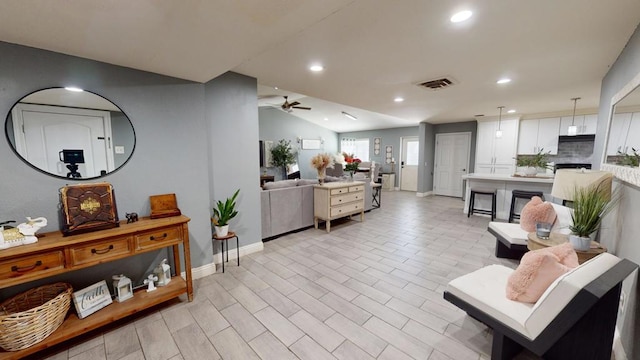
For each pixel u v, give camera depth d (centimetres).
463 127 761
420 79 333
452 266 295
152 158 236
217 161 296
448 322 198
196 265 271
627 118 197
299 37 215
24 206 182
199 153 266
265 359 165
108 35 166
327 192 417
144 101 229
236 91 308
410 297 232
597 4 169
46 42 174
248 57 203
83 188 189
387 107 527
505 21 190
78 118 200
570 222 271
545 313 131
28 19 145
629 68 216
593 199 209
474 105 507
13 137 177
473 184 546
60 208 192
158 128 238
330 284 255
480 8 173
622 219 191
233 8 140
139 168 229
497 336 154
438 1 165
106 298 197
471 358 163
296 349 172
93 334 187
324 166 446
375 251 340
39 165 186
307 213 436
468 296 166
